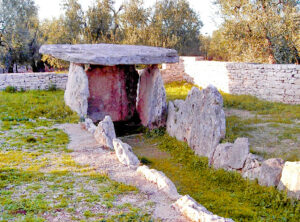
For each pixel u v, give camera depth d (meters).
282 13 14.81
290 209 5.47
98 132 8.30
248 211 5.47
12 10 24.03
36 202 4.63
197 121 8.74
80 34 26.36
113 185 5.55
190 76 19.12
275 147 8.18
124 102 12.67
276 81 13.56
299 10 15.16
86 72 11.97
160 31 24.92
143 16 25.06
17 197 4.80
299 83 12.77
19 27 24.53
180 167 8.05
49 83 15.80
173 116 10.41
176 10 25.81
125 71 12.61
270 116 11.27
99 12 25.89
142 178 6.00
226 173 7.05
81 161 6.77
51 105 11.71
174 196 5.12
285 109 11.99
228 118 11.17
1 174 5.58
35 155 6.91
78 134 8.85
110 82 12.34
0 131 8.65
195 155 8.48
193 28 27.42
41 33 28.98
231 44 16.12
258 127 9.95
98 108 12.22
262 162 6.57
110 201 4.88
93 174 5.99
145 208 4.71
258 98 14.34
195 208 4.45
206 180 7.14
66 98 12.25
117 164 6.71
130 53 10.55
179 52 26.28
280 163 6.23
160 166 8.10
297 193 5.57
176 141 9.74
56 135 8.60
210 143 7.98
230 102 13.44
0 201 4.61
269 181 6.16
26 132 8.70
